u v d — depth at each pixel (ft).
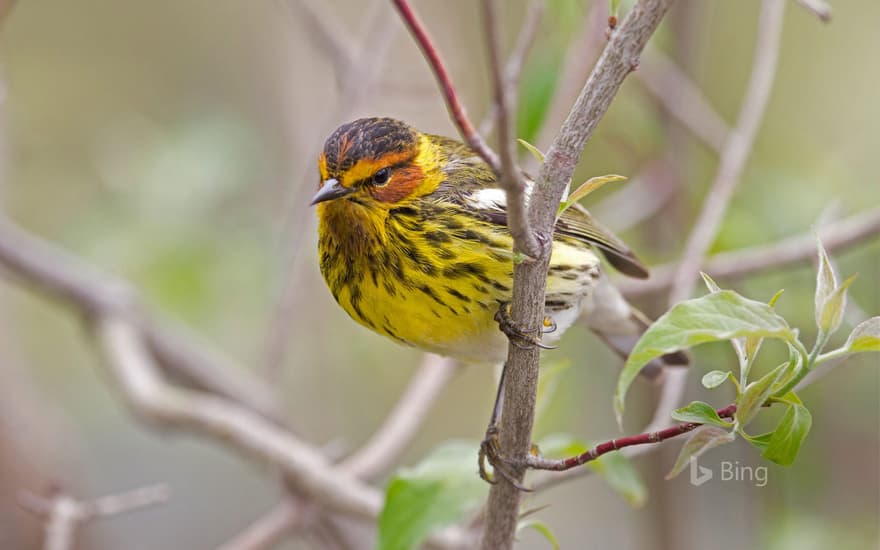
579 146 18.53
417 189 25.31
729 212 39.68
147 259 45.16
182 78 51.37
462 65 42.52
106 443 53.01
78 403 52.75
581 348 44.42
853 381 40.45
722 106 48.55
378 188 25.03
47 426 46.80
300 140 44.32
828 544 37.40
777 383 17.39
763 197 40.93
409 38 41.86
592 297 30.68
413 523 25.04
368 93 37.83
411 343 26.50
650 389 42.60
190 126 47.65
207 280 44.91
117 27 51.93
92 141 51.31
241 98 49.88
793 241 36.17
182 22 51.24
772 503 37.63
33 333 52.19
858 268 38.75
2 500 44.32
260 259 45.44
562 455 26.91
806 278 37.99
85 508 29.37
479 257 24.93
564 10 35.27
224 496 53.11
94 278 41.83
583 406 44.70
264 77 47.93
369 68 36.76
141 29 51.80
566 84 34.96
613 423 45.16
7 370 46.19
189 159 46.32
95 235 45.91
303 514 33.83
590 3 37.32
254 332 45.73
